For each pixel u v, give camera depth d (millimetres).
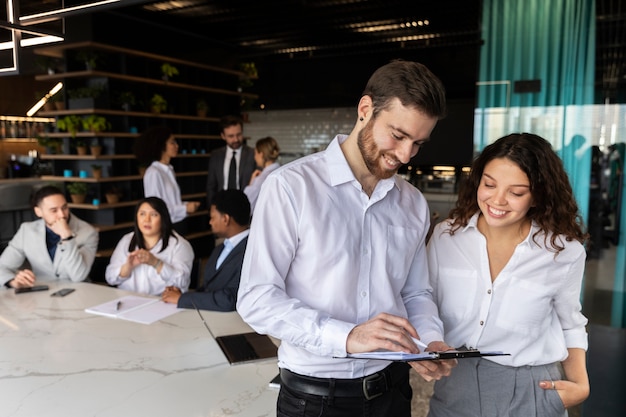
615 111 2998
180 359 1695
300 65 8812
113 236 5410
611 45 3053
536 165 1188
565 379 1361
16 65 1866
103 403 1391
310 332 1007
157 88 5957
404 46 7957
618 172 2920
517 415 1296
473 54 7617
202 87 6301
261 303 1058
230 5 5895
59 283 2740
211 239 6676
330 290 1103
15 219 6191
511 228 1285
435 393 1413
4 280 2633
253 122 10141
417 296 1292
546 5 3365
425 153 8344
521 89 3537
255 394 1447
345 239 1101
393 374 1171
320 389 1107
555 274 1268
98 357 1713
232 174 4953
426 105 961
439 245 1382
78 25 5141
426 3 5828
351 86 8508
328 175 1117
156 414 1332
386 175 1079
